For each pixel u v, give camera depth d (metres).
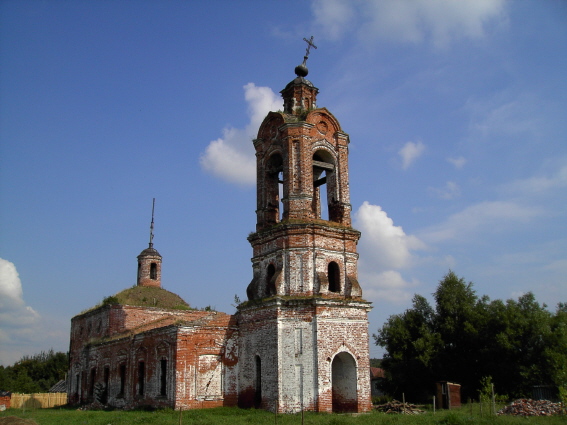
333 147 37.72
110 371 45.50
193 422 26.88
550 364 43.53
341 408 33.50
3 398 60.47
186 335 34.72
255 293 35.84
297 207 35.03
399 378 51.56
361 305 34.19
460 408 38.31
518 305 51.41
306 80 39.91
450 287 53.50
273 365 32.22
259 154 39.09
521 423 25.23
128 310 50.25
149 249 58.19
